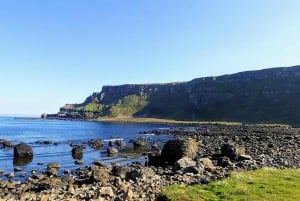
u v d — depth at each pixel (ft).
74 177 116.47
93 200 71.72
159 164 146.30
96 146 244.42
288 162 119.75
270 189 63.00
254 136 302.25
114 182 94.22
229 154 137.28
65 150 219.20
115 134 393.29
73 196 78.13
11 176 126.00
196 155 147.54
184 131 427.74
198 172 103.14
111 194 76.13
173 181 91.61
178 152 142.51
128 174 100.83
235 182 68.95
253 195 59.36
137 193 76.89
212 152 171.32
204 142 238.07
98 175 104.37
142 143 253.03
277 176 74.43
